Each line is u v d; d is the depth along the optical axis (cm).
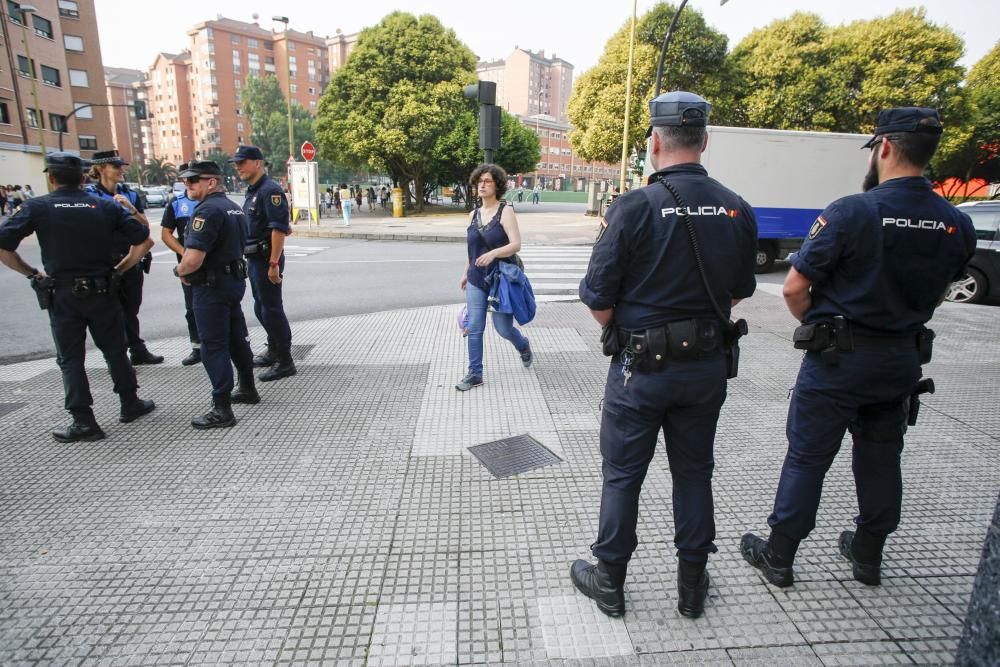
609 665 207
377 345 608
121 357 405
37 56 3606
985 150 3072
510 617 230
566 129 9794
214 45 9075
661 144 213
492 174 461
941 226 204
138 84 11000
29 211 354
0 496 317
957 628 225
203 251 375
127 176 8731
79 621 228
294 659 210
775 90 2433
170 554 269
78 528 288
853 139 1174
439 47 2950
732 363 217
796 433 235
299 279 1050
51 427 406
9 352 604
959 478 337
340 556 267
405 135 2862
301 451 370
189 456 363
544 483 332
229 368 407
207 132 9494
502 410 436
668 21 2362
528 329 675
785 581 245
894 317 211
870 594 243
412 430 401
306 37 9894
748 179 1177
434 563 263
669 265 201
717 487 326
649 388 207
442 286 988
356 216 3152
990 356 579
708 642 217
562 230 2128
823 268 213
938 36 2347
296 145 7950
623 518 221
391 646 216
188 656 211
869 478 236
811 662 208
